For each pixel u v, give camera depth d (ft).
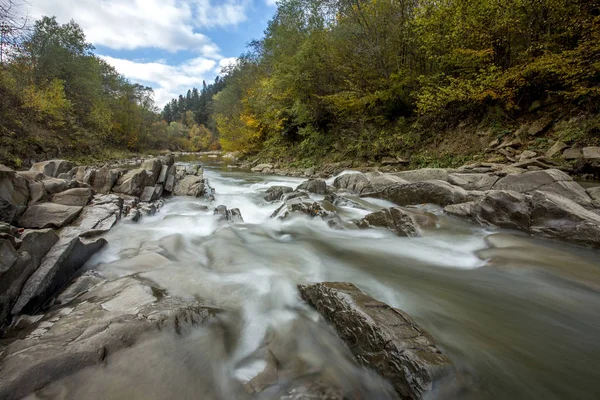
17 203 16.35
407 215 22.43
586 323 11.19
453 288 13.97
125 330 8.40
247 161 96.53
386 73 58.29
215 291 12.53
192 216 24.75
